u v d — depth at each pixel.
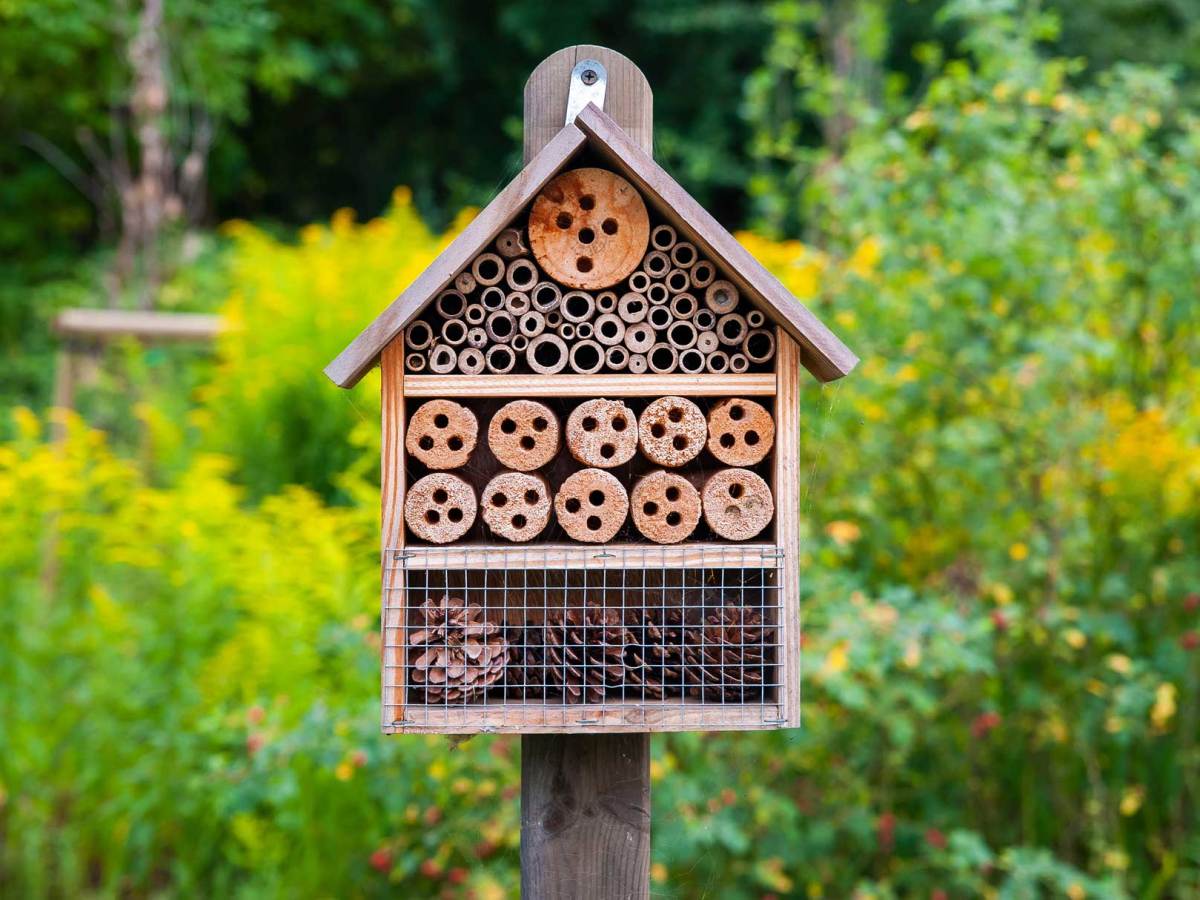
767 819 3.17
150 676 3.82
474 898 3.01
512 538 1.89
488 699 1.93
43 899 3.77
